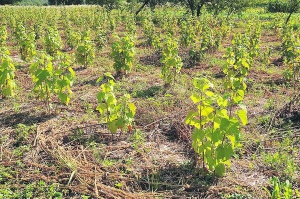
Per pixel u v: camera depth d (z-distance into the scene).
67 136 6.05
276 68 11.12
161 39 16.59
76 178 4.90
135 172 5.07
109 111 5.77
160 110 7.16
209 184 4.84
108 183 4.88
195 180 4.91
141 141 5.94
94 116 6.91
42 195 4.60
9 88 7.23
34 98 7.82
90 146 5.78
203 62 11.67
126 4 30.72
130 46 9.33
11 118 6.71
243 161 5.43
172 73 9.23
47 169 5.12
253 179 4.99
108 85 5.63
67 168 5.11
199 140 4.80
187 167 5.23
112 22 19.33
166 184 4.83
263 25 22.48
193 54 11.39
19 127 6.27
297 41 11.03
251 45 12.52
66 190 4.68
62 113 7.03
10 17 20.88
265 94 8.45
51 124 6.50
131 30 16.16
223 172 4.68
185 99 7.82
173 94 8.27
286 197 3.78
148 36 15.02
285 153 5.62
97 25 18.86
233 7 25.59
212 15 25.23
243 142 5.91
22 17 23.03
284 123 6.72
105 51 13.57
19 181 4.86
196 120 4.71
